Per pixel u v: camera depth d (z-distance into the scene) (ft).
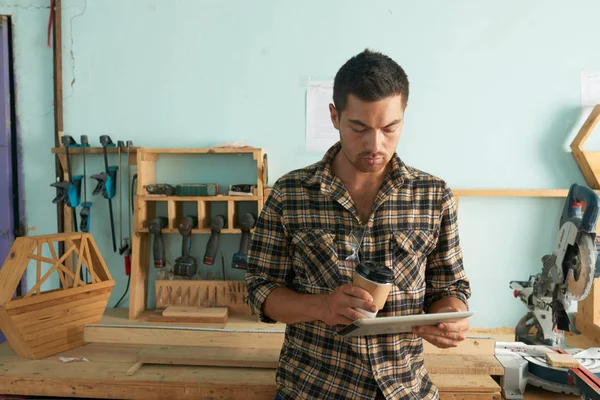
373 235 3.64
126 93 7.50
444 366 5.26
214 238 7.04
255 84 7.42
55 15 7.40
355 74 3.17
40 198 7.73
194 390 5.18
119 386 5.24
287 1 7.29
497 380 5.47
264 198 7.13
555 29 7.16
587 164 6.99
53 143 7.66
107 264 7.73
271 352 5.75
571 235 5.23
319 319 3.29
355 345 3.53
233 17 7.35
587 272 4.96
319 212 3.69
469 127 7.33
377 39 7.29
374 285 3.05
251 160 7.50
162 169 7.58
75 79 7.48
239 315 7.12
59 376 5.28
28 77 7.59
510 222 7.39
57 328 5.95
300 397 3.65
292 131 7.45
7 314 5.45
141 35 7.42
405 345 3.70
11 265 5.73
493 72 7.25
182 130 7.52
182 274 7.07
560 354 5.33
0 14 7.50
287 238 3.82
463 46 7.23
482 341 5.62
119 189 7.56
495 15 7.18
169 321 6.79
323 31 7.31
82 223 7.34
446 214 3.76
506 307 7.48
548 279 5.70
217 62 7.42
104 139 7.15
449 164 7.39
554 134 7.27
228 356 5.60
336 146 3.91
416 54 7.27
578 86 7.20
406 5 7.22
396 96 3.17
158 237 7.11
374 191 3.80
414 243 3.65
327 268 3.60
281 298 3.61
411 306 3.64
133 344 6.21
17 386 5.29
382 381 3.51
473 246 7.44
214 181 7.56
